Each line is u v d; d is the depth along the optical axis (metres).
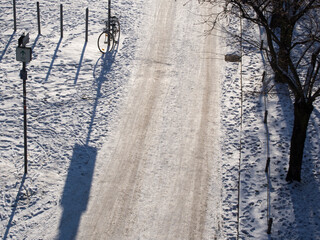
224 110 17.36
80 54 20.44
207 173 14.27
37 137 15.30
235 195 13.43
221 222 12.53
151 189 13.55
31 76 18.56
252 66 20.31
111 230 12.11
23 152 14.58
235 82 19.19
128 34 22.56
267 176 14.09
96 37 22.09
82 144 15.20
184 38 22.62
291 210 12.86
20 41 12.20
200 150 15.24
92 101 17.42
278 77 18.67
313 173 14.24
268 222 12.03
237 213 12.80
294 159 13.55
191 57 21.00
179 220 12.53
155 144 15.42
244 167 14.48
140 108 17.23
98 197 13.14
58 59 19.89
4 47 20.56
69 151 14.83
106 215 12.56
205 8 25.88
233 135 15.98
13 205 12.59
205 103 17.77
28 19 23.23
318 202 13.13
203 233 12.18
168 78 19.28
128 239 11.87
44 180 13.55
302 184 13.78
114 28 21.62
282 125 16.41
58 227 12.04
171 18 24.62
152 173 14.17
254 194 13.45
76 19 23.61
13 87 17.77
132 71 19.56
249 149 15.27
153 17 24.59
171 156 14.91
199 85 18.92
